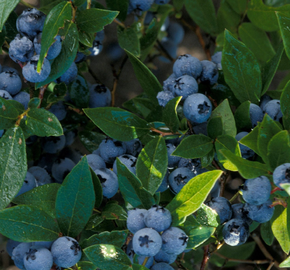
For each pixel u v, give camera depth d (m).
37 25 0.51
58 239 0.49
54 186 0.52
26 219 0.49
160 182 0.50
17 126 0.50
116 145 0.53
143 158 0.50
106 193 0.52
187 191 0.48
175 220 0.48
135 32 0.59
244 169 0.48
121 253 0.49
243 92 0.53
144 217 0.48
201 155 0.50
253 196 0.49
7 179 0.50
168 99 0.52
